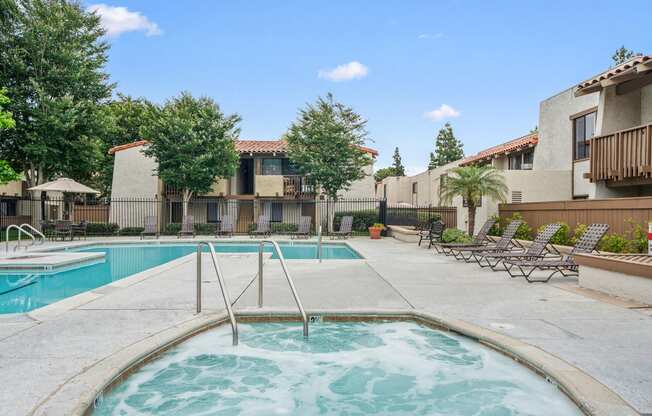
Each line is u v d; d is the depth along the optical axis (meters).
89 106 21.84
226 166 23.62
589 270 7.45
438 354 4.88
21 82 21.09
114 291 7.21
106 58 23.31
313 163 22.66
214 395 4.04
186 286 7.70
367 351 4.97
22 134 20.92
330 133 22.98
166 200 25.11
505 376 4.26
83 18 22.38
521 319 5.38
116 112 32.12
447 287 7.65
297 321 5.84
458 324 5.13
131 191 27.28
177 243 18.89
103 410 3.42
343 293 7.09
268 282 8.17
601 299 6.60
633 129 11.75
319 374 4.46
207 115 22.89
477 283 8.09
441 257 12.57
